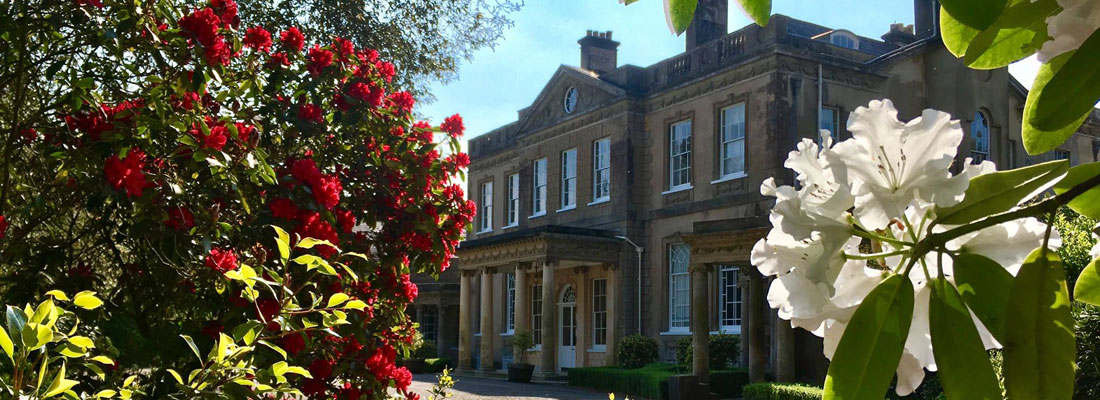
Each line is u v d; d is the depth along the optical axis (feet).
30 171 15.05
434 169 19.49
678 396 54.75
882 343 3.03
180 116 13.84
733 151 69.87
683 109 74.49
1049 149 3.36
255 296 9.30
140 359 12.95
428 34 37.17
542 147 90.02
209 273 13.16
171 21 14.07
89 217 16.39
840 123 67.00
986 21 2.53
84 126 13.11
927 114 3.02
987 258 3.17
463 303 90.27
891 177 3.00
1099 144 76.79
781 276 3.18
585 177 83.56
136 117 13.15
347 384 16.51
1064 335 3.02
